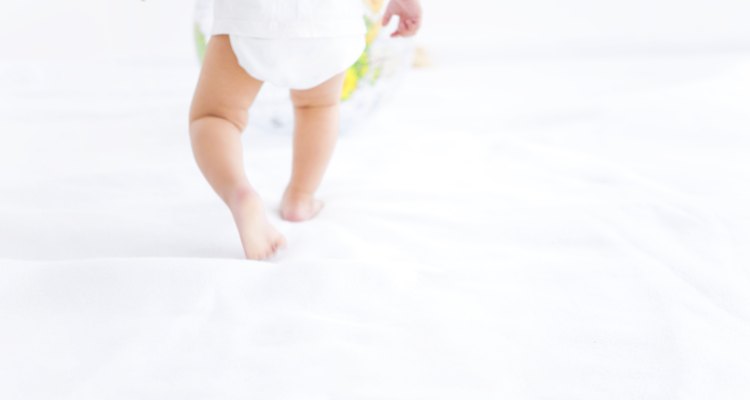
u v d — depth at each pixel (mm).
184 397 701
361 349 786
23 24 2973
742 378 754
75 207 1230
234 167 1066
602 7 3244
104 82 2449
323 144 1226
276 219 1210
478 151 1609
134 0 3014
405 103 2172
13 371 734
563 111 1961
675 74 2672
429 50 3209
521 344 809
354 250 1053
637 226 1137
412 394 712
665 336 827
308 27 1105
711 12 3246
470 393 718
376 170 1465
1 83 2357
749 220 1178
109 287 879
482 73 2797
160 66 2883
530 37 3238
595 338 823
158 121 1877
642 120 1816
